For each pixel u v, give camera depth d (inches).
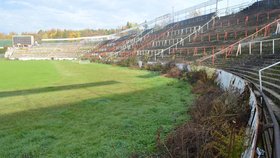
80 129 354.9
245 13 1476.4
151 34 2514.8
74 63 2219.5
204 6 2003.0
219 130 252.1
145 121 388.2
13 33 5885.8
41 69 1553.9
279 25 842.2
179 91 659.4
